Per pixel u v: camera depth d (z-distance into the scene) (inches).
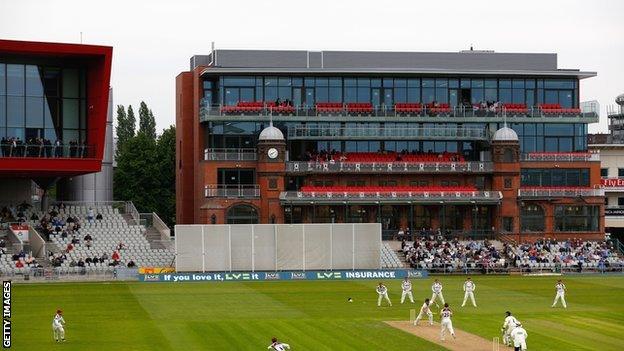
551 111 4397.1
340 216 4202.8
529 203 4279.0
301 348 1932.8
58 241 3604.8
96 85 3472.0
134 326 2220.7
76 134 3548.2
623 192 4845.0
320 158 4224.9
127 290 3014.3
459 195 4170.8
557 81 4478.3
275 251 3464.6
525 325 2284.7
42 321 2284.7
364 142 4313.5
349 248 3523.6
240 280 3412.9
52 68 3516.2
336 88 4313.5
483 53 4534.9
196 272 3400.6
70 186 4274.1
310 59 4404.5
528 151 4402.1
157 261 3582.7
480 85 4419.3
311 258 3494.1
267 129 4119.1
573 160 4370.1
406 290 2726.4
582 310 2573.8
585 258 3865.7
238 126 4202.8
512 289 3102.9
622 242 4847.4
